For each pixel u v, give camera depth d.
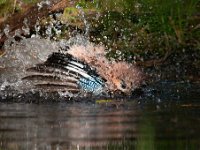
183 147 6.63
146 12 14.68
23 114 9.19
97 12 14.86
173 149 6.55
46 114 9.20
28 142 7.06
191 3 14.59
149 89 11.70
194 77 12.77
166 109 9.61
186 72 13.09
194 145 6.71
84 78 11.31
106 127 7.99
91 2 15.01
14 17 13.99
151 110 9.55
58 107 10.02
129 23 14.63
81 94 11.16
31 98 10.85
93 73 11.40
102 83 11.30
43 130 7.83
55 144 6.95
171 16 14.38
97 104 10.38
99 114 9.20
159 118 8.64
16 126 8.12
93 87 11.25
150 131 7.62
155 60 13.70
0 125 8.21
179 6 14.48
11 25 13.88
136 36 14.35
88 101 10.72
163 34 14.24
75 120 8.58
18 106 10.12
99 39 14.31
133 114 9.13
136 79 11.62
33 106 10.12
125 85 11.38
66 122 8.42
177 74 12.95
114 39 14.37
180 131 7.54
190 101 10.57
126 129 7.82
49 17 14.37
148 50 14.03
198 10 14.65
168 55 13.83
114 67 11.65
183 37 14.14
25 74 11.55
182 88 11.89
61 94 11.13
